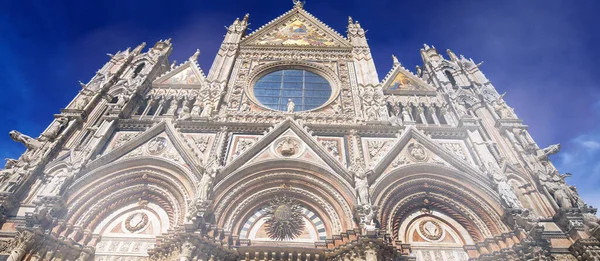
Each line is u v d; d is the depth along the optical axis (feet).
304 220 58.08
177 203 58.49
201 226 50.14
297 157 63.62
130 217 58.54
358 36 111.65
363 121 75.41
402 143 67.31
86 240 53.67
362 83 88.94
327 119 76.95
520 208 52.85
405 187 61.36
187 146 64.90
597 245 47.80
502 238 52.85
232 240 52.90
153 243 54.85
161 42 106.01
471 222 57.57
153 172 61.77
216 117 74.64
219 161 62.44
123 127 71.77
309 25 119.85
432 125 75.00
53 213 52.16
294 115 73.92
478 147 66.39
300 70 98.22
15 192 54.60
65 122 71.00
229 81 90.22
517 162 64.90
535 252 47.50
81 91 81.05
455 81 90.89
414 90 88.58
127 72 90.12
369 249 47.06
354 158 64.08
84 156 60.90
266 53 102.94
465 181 61.16
